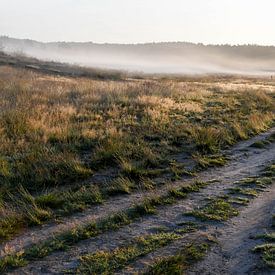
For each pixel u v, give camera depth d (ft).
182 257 17.76
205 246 19.35
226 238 20.29
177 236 20.49
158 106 54.49
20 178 28.27
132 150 34.81
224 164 33.94
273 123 51.72
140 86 75.05
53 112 46.60
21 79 88.63
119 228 21.70
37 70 150.82
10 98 55.62
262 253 18.35
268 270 17.03
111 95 61.57
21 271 17.65
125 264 17.90
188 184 28.58
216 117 51.52
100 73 161.17
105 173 30.71
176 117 49.83
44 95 60.75
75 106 52.37
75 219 22.93
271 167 32.32
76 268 17.76
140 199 25.82
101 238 20.56
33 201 24.29
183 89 78.07
